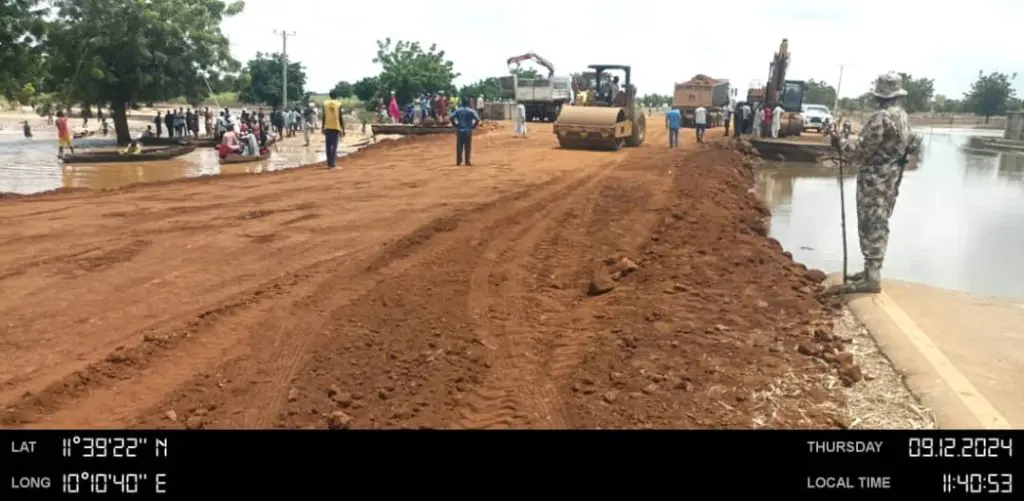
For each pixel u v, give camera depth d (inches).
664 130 1596.9
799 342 237.5
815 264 444.8
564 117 984.9
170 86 1312.7
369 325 257.8
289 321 260.2
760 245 416.5
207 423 184.9
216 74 1401.3
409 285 309.4
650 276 324.2
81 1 1202.6
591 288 306.7
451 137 1224.2
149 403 195.6
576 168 753.6
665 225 458.9
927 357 213.9
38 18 968.9
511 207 505.4
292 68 2568.9
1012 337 235.8
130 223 431.8
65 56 1206.3
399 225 429.7
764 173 989.2
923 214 658.2
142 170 839.1
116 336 243.1
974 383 198.7
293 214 464.1
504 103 2091.5
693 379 206.4
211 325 254.7
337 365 221.8
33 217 448.5
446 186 598.9
